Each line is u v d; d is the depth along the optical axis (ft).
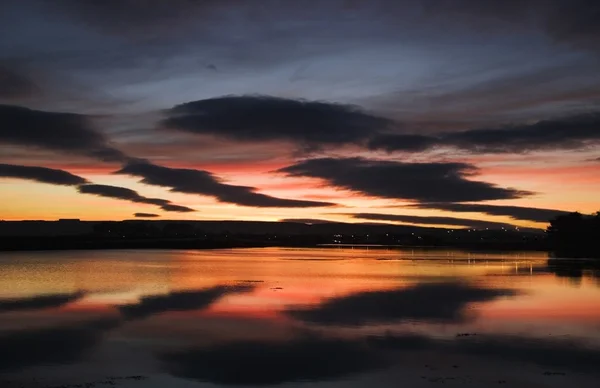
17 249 453.99
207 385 58.70
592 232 545.85
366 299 126.11
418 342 78.64
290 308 111.14
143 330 86.74
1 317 99.30
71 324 92.17
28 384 58.18
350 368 65.16
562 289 147.02
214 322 94.17
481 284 162.81
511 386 58.49
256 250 497.05
